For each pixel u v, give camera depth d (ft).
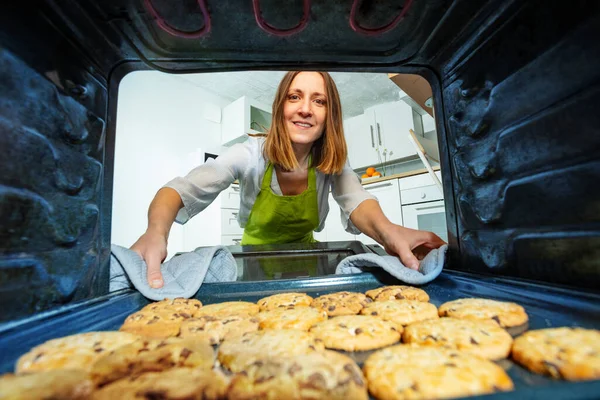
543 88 1.46
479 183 1.97
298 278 2.22
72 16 1.40
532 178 1.57
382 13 1.61
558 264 1.46
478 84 1.89
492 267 1.91
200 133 11.82
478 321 1.31
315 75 4.07
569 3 1.29
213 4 1.49
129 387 0.84
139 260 2.02
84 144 1.63
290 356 1.08
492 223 1.88
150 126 10.19
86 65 1.64
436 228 8.92
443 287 1.96
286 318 1.52
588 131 1.27
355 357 1.24
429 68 2.14
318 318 1.55
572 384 0.57
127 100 9.56
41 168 1.33
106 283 1.79
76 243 1.55
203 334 1.33
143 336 1.29
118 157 9.11
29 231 1.26
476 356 1.04
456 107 2.11
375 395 0.93
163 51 1.75
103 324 1.45
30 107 1.27
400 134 12.26
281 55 1.86
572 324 1.22
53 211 1.40
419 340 1.23
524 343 1.06
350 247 3.56
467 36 1.79
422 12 1.61
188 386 0.84
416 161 12.47
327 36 1.74
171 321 1.45
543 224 1.53
